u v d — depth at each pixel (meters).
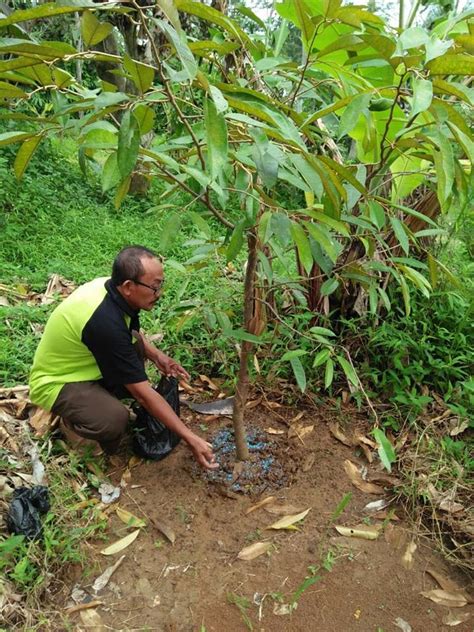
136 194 5.93
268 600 1.80
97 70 5.00
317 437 2.53
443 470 2.25
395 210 2.54
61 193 5.31
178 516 2.11
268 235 1.37
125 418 2.26
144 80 1.09
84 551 1.92
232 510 2.14
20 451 2.26
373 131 1.48
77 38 5.97
